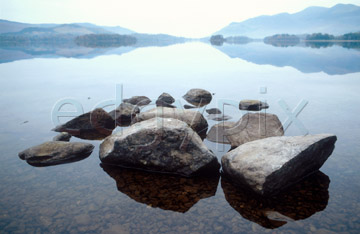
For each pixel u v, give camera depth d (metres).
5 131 7.04
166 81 15.73
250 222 3.40
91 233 3.20
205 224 3.37
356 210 3.61
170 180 4.55
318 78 16.12
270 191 3.95
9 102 10.38
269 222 3.39
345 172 4.66
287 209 3.67
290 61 27.02
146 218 3.49
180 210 3.67
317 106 9.48
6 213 3.59
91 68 21.66
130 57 33.56
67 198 3.96
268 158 4.21
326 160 5.13
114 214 3.57
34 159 5.25
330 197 3.93
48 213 3.59
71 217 3.51
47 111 9.12
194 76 17.67
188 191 4.19
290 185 4.27
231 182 4.49
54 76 17.28
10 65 22.80
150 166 4.83
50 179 4.55
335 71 18.89
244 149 4.71
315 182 4.37
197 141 4.94
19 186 4.31
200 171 4.69
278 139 4.80
